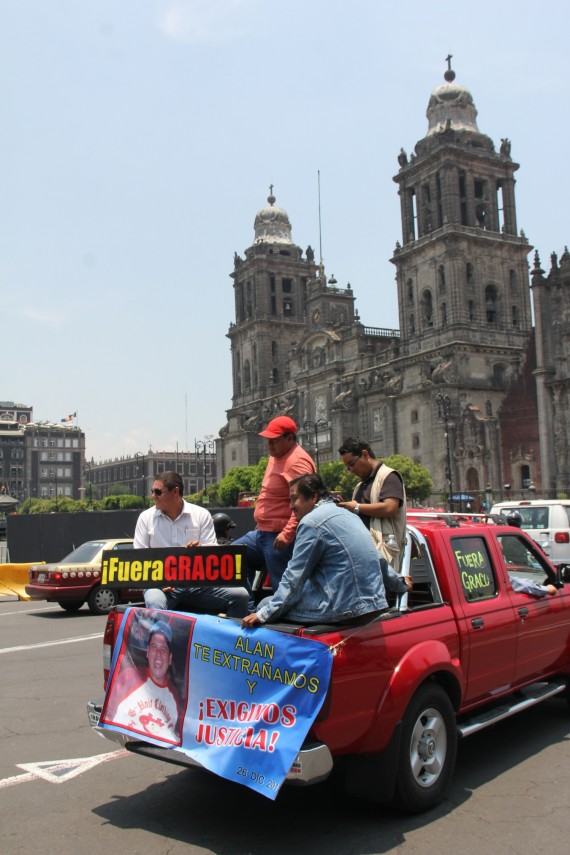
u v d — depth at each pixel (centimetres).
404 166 10844
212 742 728
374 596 747
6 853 692
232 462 14788
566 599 1084
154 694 784
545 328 8062
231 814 779
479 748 977
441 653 795
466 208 10319
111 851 694
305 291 14838
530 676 1012
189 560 816
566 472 7794
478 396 9800
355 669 709
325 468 10138
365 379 11575
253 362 14562
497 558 984
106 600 2431
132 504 15412
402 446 10438
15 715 1172
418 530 914
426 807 769
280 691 702
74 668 1512
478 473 9300
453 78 10862
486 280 10225
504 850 683
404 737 748
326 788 847
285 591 737
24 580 3081
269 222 14950
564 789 827
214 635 752
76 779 892
